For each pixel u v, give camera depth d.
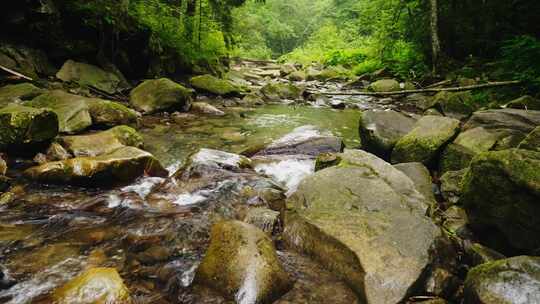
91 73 9.14
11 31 7.91
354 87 16.47
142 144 6.00
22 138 4.67
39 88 7.08
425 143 5.38
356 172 4.07
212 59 17.03
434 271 2.86
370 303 2.57
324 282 2.88
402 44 19.34
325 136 6.85
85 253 3.15
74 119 6.03
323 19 54.53
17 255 3.03
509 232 3.17
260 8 45.38
